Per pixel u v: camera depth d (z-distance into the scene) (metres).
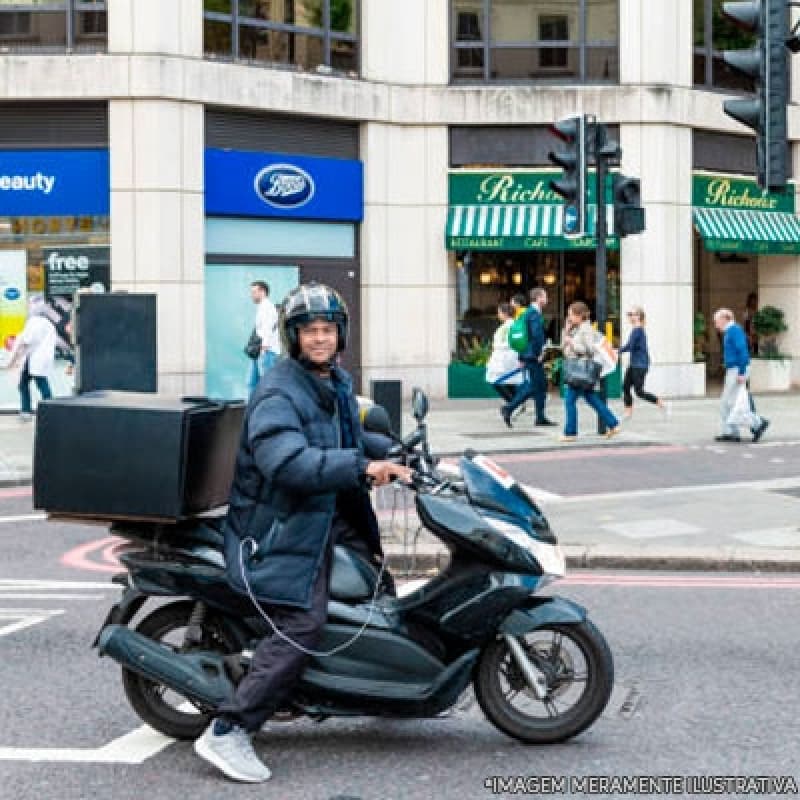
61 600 8.98
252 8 22.95
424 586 5.68
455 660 5.61
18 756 5.77
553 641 5.88
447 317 24.89
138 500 5.46
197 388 22.09
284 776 5.50
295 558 5.42
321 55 23.88
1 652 7.52
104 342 14.05
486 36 25.03
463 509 5.53
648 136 24.88
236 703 5.43
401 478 5.36
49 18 21.72
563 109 24.73
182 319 21.91
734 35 26.30
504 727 5.83
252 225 23.19
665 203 24.94
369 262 24.41
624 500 12.99
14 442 18.11
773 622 8.30
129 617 5.89
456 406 23.23
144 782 5.44
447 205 24.89
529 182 24.83
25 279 22.09
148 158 21.55
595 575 9.93
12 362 20.39
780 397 25.33
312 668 5.59
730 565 10.05
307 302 5.53
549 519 11.88
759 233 26.28
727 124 26.05
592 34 25.03
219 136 22.58
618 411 22.20
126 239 21.61
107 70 21.44
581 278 26.00
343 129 24.27
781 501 12.87
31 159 21.84
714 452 16.95
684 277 25.31
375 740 5.97
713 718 6.27
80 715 6.35
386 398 10.92
